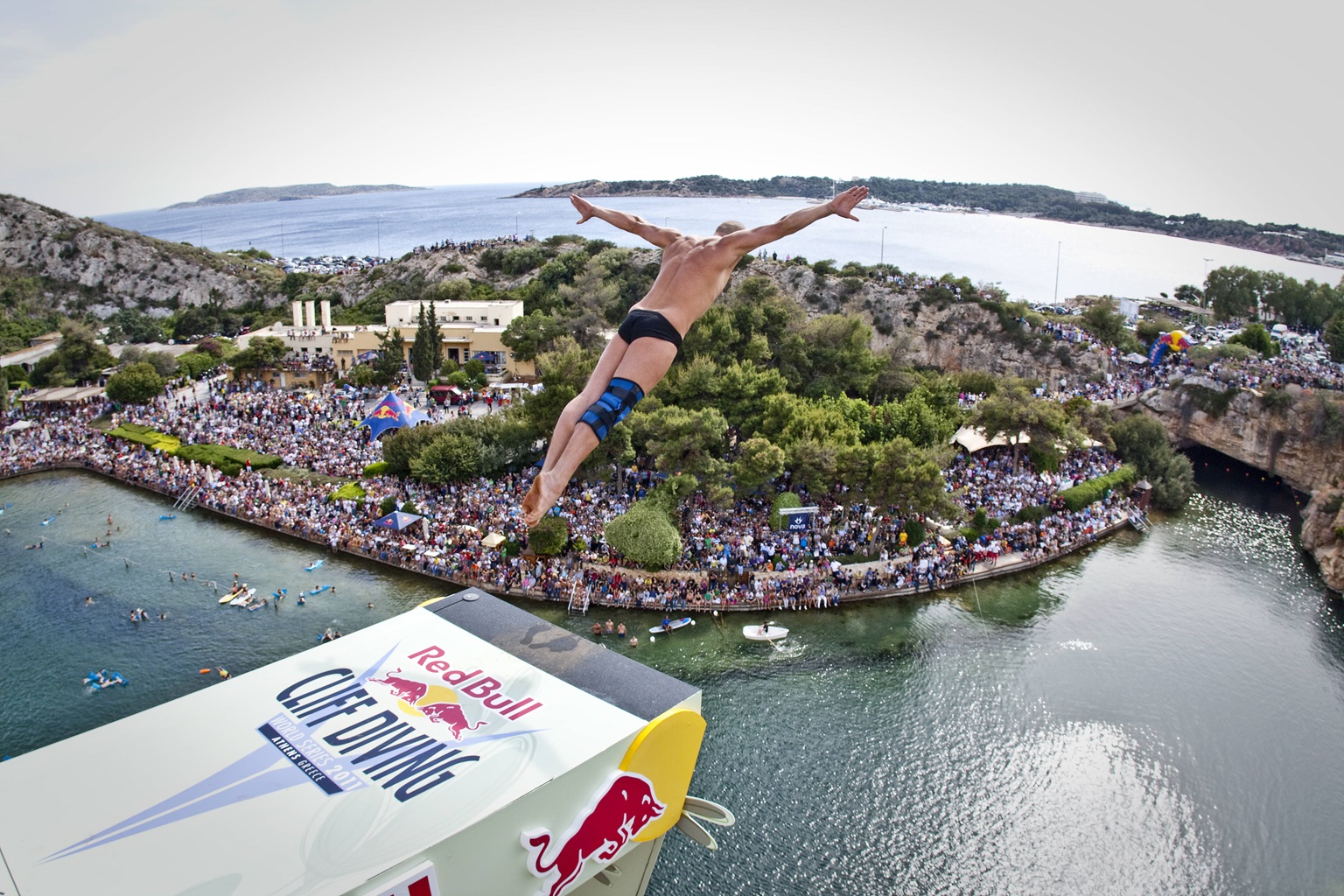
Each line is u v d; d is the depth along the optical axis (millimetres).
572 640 29922
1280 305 156500
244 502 74812
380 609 59500
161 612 58594
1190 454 105500
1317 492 79938
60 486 83438
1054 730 48312
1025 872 38188
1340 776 45406
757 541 66125
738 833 39656
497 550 64562
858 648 56281
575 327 118812
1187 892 37656
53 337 154875
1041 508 75875
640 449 80812
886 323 131750
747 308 100812
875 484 65812
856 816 41000
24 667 51500
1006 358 122688
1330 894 37750
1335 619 63656
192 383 114125
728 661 54250
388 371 106812
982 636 58344
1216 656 57188
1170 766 45719
